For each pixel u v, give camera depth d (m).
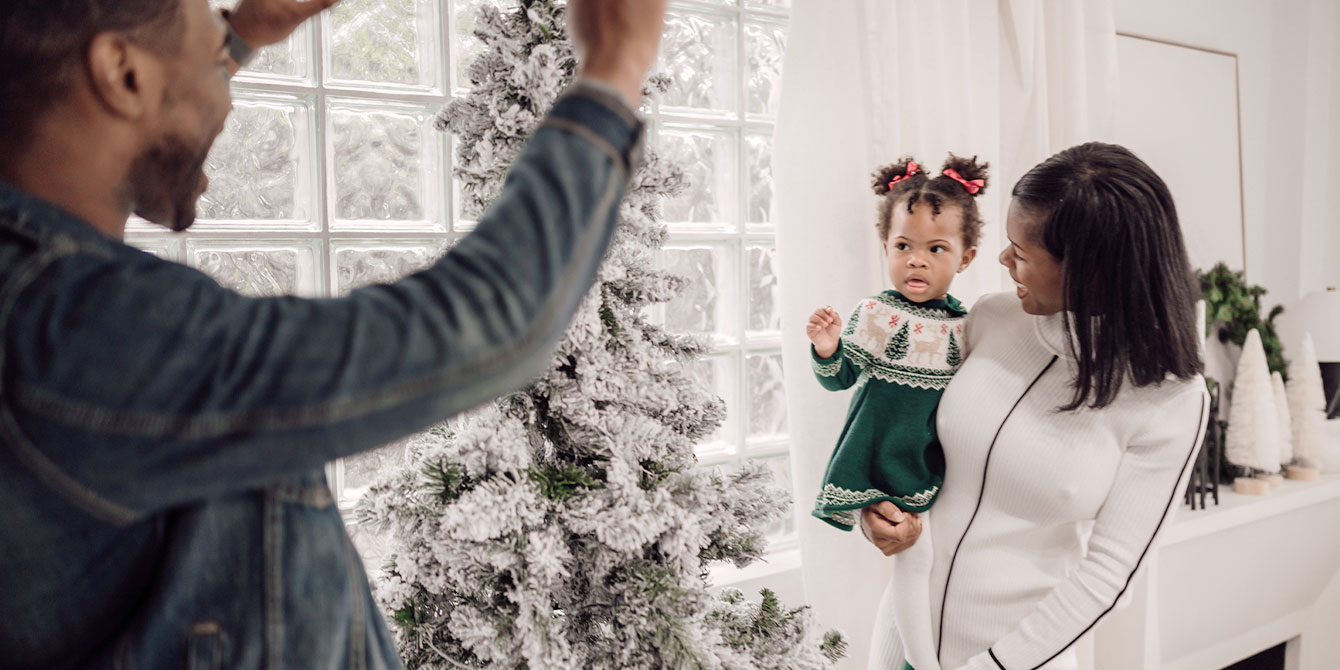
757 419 2.05
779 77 1.92
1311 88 2.99
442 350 0.42
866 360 1.34
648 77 1.07
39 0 0.46
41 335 0.41
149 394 0.40
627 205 1.04
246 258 1.46
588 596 1.04
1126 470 1.16
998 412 1.22
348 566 0.58
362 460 1.54
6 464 0.43
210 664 0.51
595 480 0.99
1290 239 3.04
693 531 0.97
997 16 2.04
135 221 1.36
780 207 1.81
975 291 1.99
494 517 0.89
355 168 1.54
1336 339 2.79
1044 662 1.14
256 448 0.41
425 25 1.59
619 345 1.04
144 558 0.50
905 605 1.30
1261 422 2.59
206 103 0.55
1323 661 2.83
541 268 0.44
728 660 1.00
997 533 1.23
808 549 1.81
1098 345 1.09
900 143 1.81
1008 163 2.09
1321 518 2.71
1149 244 1.06
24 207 0.45
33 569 0.46
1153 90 2.65
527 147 0.47
